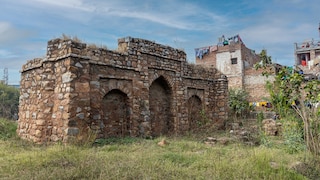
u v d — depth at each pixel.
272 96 9.84
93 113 10.67
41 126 10.34
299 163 6.86
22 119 12.15
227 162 6.87
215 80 18.52
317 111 8.51
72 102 9.66
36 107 11.02
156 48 13.77
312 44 35.12
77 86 9.88
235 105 21.70
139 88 12.60
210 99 18.11
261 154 7.36
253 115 21.88
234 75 29.03
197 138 12.85
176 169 6.16
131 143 10.19
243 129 14.91
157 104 14.34
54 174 5.54
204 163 6.82
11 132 12.88
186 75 16.02
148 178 5.38
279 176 5.84
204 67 17.92
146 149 8.94
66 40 10.12
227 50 29.88
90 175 5.57
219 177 5.63
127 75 12.15
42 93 10.62
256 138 12.17
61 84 10.03
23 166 6.28
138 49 12.76
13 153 8.18
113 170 5.86
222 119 17.92
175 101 14.84
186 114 15.56
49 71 10.54
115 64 11.61
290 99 9.32
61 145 8.83
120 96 12.16
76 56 9.95
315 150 8.00
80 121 9.80
